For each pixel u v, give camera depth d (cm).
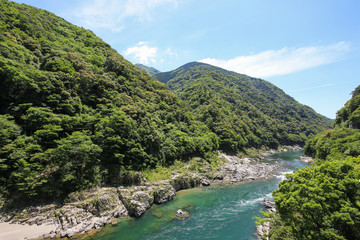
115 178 4150
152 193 3991
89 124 4541
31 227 2786
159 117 7275
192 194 4653
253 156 10269
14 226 2766
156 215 3469
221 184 5516
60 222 2936
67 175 3444
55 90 4459
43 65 5291
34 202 3162
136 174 4397
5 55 4412
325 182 1847
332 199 1767
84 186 3631
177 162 6194
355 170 1891
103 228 2989
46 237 2639
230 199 4322
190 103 13788
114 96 5944
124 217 3350
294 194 2006
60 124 4034
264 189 5038
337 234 1620
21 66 4366
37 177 3266
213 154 8194
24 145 3391
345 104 9338
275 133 15100
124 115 5006
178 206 3897
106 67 7412
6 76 3903
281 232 2375
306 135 17200
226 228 3056
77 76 5306
